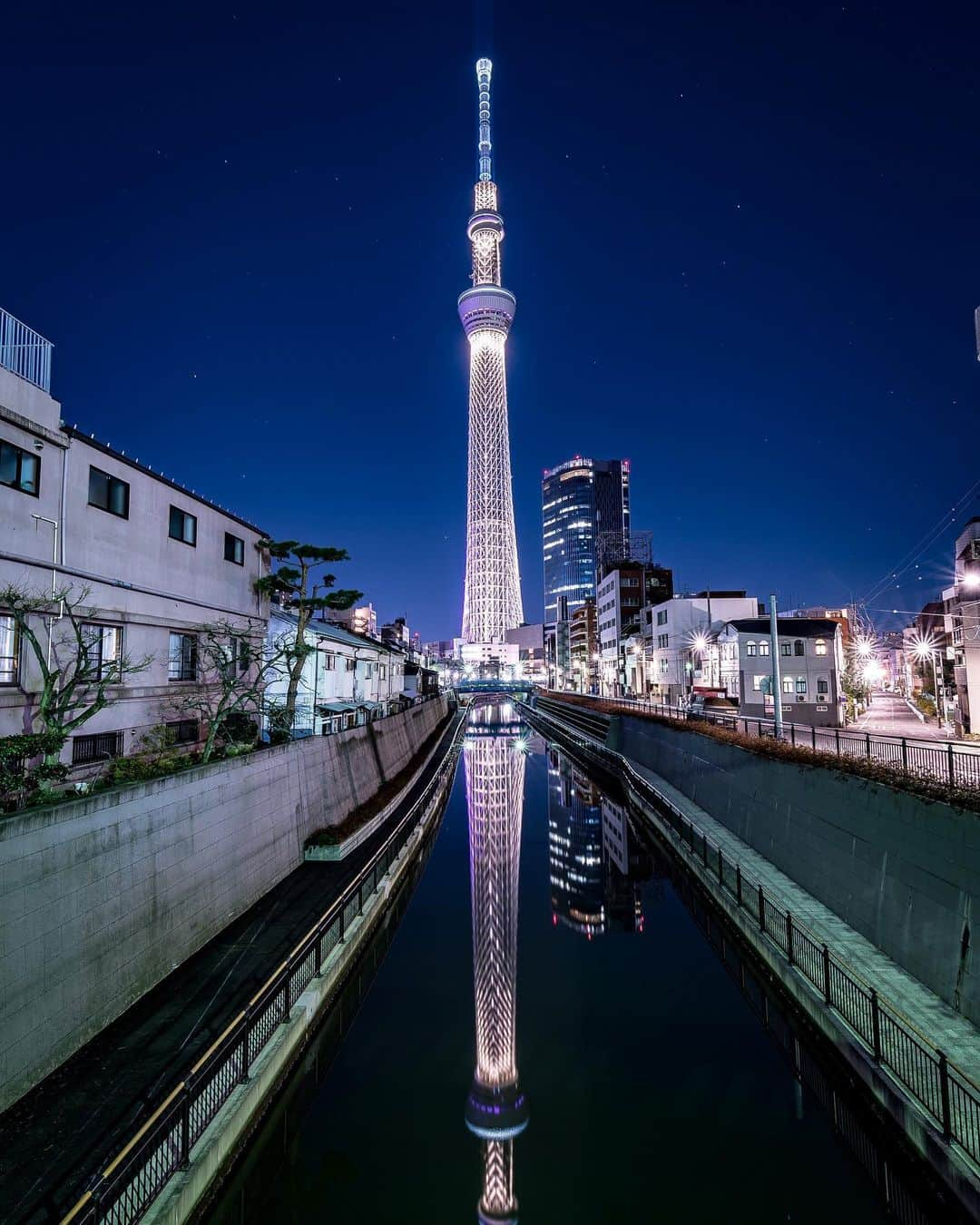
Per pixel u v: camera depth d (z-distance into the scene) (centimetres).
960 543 3309
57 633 1480
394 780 3325
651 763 3716
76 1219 595
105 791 1095
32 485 1433
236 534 2402
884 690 9425
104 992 1041
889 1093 888
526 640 18462
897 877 1240
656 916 2061
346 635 3844
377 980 1622
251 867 1631
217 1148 810
